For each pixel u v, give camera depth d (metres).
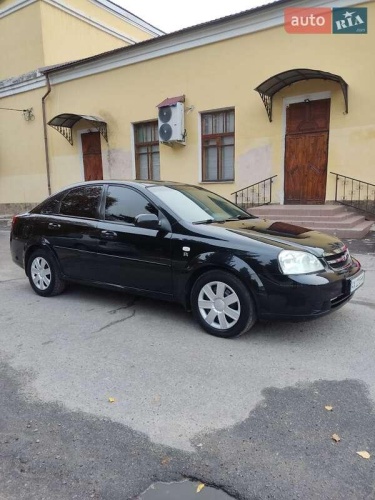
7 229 14.66
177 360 3.57
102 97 15.01
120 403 2.92
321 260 3.80
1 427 2.66
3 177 19.22
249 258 3.78
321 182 11.04
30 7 16.62
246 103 11.78
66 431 2.61
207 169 13.03
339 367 3.41
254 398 2.96
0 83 18.16
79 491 2.13
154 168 14.29
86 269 5.03
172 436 2.55
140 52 13.59
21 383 3.22
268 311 3.75
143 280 4.51
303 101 10.94
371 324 4.36
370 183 10.24
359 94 10.09
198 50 12.41
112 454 2.40
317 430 2.58
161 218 4.42
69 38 17.73
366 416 2.71
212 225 4.32
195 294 4.16
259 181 11.91
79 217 5.17
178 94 13.04
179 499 2.08
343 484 2.14
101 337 4.11
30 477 2.23
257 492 2.11
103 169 15.48
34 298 5.54
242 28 11.45
